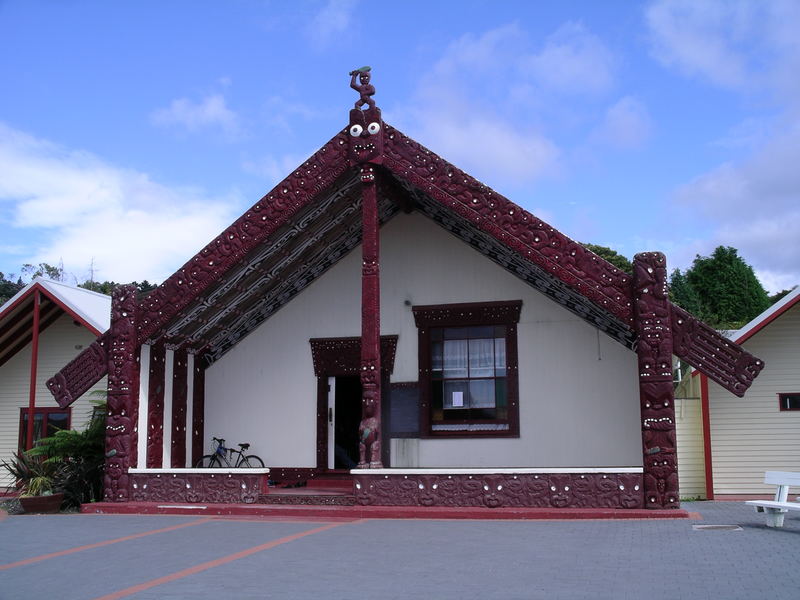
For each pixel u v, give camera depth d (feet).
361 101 42.37
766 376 45.88
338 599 19.93
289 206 43.09
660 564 23.70
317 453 50.44
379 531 32.45
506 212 39.37
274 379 51.98
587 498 36.06
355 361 50.60
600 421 46.11
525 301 48.24
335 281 52.01
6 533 34.65
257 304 51.29
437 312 49.29
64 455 48.06
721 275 144.66
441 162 40.68
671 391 35.70
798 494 44.39
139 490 42.50
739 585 20.49
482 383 48.37
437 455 48.06
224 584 22.17
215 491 41.42
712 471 45.34
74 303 55.77
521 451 46.93
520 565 24.09
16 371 60.70
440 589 20.90
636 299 36.68
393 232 50.98
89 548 29.73
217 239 43.96
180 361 49.75
